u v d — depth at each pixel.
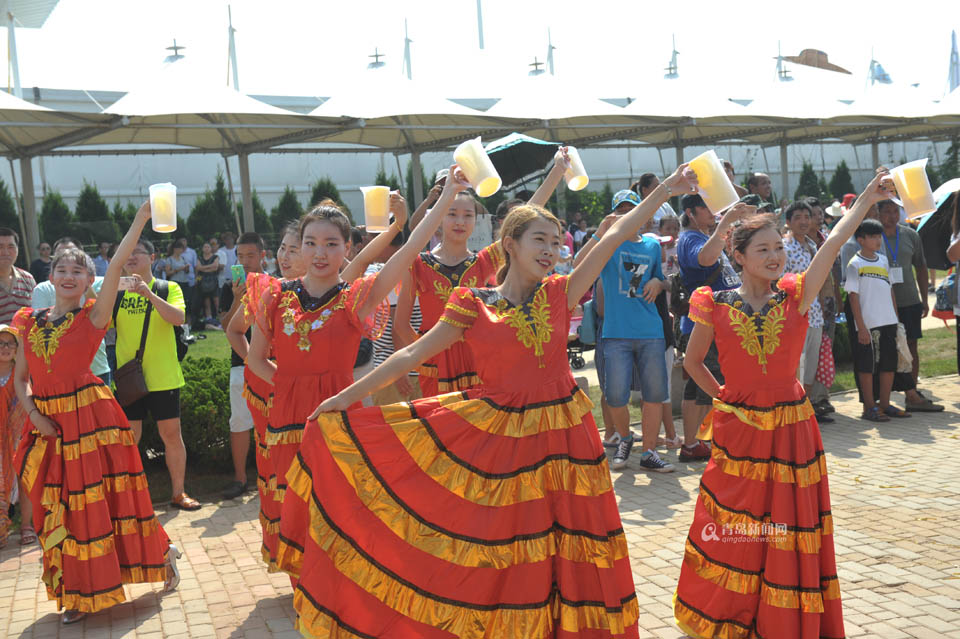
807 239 8.13
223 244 22.75
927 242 9.31
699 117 20.80
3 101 13.80
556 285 3.37
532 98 19.64
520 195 9.02
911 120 25.14
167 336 6.28
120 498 4.53
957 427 7.78
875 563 4.66
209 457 7.18
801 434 3.62
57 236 21.84
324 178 25.77
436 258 4.95
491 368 3.32
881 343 8.14
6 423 5.83
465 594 3.19
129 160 23.20
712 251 6.00
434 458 3.28
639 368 6.91
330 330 4.10
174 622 4.37
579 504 3.22
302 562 3.63
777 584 3.56
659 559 4.91
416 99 18.16
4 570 5.33
